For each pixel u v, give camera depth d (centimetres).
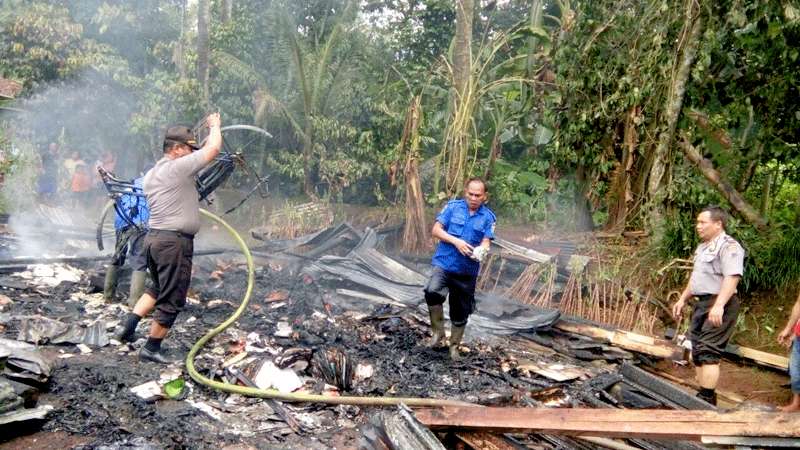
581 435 335
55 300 591
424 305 684
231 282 714
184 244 451
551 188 976
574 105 839
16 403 355
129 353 477
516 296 772
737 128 766
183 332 532
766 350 654
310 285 715
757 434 298
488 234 533
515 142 1340
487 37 1513
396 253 909
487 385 499
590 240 855
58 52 1290
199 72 1292
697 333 495
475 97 947
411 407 427
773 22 654
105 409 382
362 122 1383
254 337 535
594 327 660
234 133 1377
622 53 773
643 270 762
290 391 444
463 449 376
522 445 374
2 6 1309
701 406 452
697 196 727
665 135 728
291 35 1278
